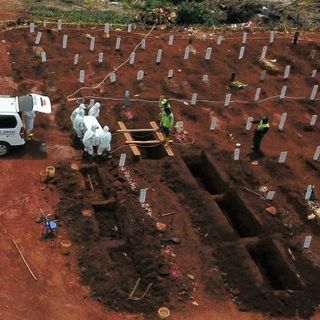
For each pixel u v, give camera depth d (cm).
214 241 2141
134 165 2475
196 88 3156
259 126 2617
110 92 2991
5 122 2356
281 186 2475
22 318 1742
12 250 1980
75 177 2345
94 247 2023
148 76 3203
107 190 2322
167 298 1859
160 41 3631
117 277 1927
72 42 3447
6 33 3469
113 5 4397
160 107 2891
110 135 2423
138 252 2011
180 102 2997
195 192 2350
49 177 2314
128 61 3328
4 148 2408
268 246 2152
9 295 1812
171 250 2050
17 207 2173
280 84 3356
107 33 3578
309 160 2695
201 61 3462
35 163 2412
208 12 4241
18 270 1906
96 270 1923
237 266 2008
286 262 2059
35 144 2530
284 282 2047
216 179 2497
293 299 1914
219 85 3231
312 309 1898
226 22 4288
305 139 2877
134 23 3938
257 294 1911
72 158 2473
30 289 1842
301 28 4194
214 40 3769
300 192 2459
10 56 3234
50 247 2006
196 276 1961
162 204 2273
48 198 2233
